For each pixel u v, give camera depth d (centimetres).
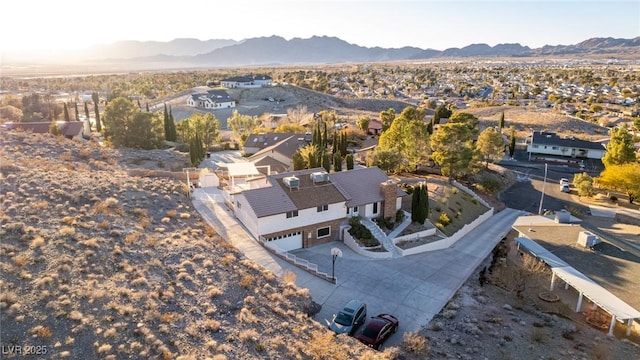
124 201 3709
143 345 1958
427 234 4331
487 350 2547
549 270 3575
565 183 6850
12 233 2583
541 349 2594
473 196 5869
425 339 2577
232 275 2841
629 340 2762
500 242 4503
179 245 3108
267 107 15488
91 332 1953
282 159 6906
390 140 6562
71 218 2970
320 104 16112
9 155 4491
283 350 2156
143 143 7419
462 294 3262
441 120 10075
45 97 13575
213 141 9212
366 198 4297
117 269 2552
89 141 7331
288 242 3906
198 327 2198
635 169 5950
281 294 2786
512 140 8925
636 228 4953
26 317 1947
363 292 3212
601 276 3256
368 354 2267
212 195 4641
